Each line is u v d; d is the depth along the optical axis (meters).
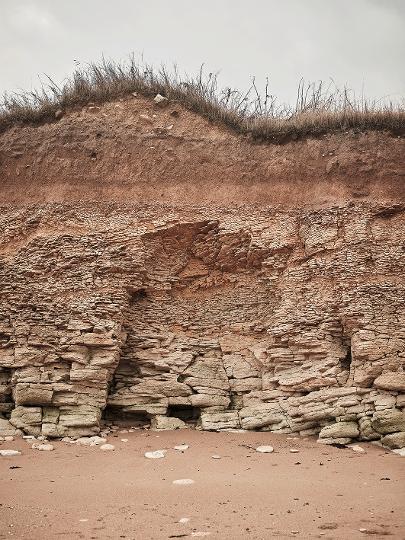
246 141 14.26
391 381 10.15
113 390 11.50
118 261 12.19
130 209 13.27
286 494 7.00
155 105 14.89
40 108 15.02
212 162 14.03
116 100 14.95
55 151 14.20
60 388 10.68
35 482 7.53
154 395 11.26
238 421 10.92
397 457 8.95
